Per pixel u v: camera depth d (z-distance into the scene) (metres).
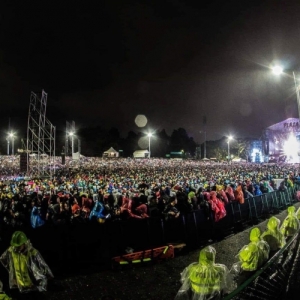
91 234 9.48
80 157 70.50
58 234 8.96
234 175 31.17
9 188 18.25
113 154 103.62
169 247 9.97
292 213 9.21
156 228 10.69
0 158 55.97
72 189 17.83
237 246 11.48
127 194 15.09
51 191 17.02
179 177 29.22
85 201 12.33
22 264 6.70
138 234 10.28
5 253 6.90
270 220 7.25
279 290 5.98
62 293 7.46
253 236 6.25
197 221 12.06
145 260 9.41
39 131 30.80
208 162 77.88
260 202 17.33
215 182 23.86
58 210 10.90
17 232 6.77
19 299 6.69
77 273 8.73
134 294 7.46
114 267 8.96
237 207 14.87
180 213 11.59
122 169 46.41
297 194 23.02
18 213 10.56
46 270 6.98
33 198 12.41
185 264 9.54
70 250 9.11
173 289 7.74
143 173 36.38
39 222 10.35
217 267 5.00
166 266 9.36
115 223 9.89
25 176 30.08
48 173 33.34
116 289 7.73
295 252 7.70
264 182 21.67
